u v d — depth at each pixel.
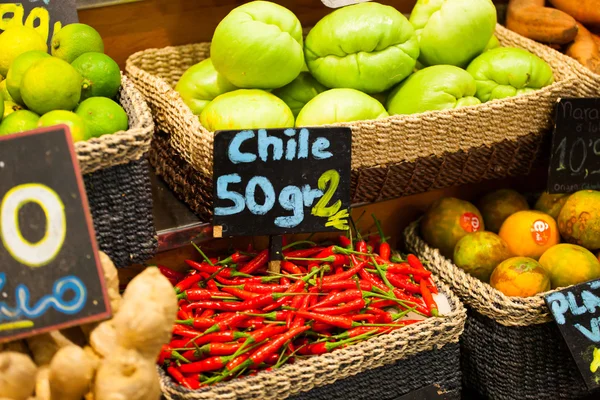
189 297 1.49
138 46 1.83
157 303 1.01
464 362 1.77
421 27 1.77
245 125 1.49
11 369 0.95
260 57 1.54
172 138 1.58
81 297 1.05
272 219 1.47
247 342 1.38
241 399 1.32
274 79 1.60
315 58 1.68
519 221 1.79
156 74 1.84
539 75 1.75
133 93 1.41
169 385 1.32
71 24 1.47
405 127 1.56
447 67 1.68
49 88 1.25
